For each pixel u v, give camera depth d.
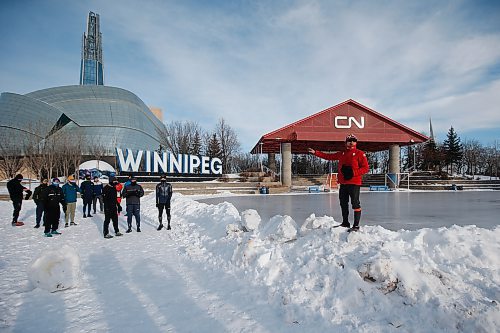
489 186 33.59
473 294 3.18
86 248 6.72
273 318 3.30
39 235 8.25
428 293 3.13
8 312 3.51
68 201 9.88
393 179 32.88
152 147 61.00
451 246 4.08
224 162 49.66
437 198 21.05
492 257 3.87
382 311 3.11
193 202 12.38
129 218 8.84
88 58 136.62
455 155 51.00
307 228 5.26
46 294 4.03
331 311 3.21
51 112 51.94
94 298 3.91
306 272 3.92
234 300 3.77
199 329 3.10
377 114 31.73
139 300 3.83
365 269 3.47
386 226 8.98
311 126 31.27
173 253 6.22
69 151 34.53
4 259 5.77
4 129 45.56
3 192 22.72
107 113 57.97
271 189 28.98
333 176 32.12
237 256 4.93
